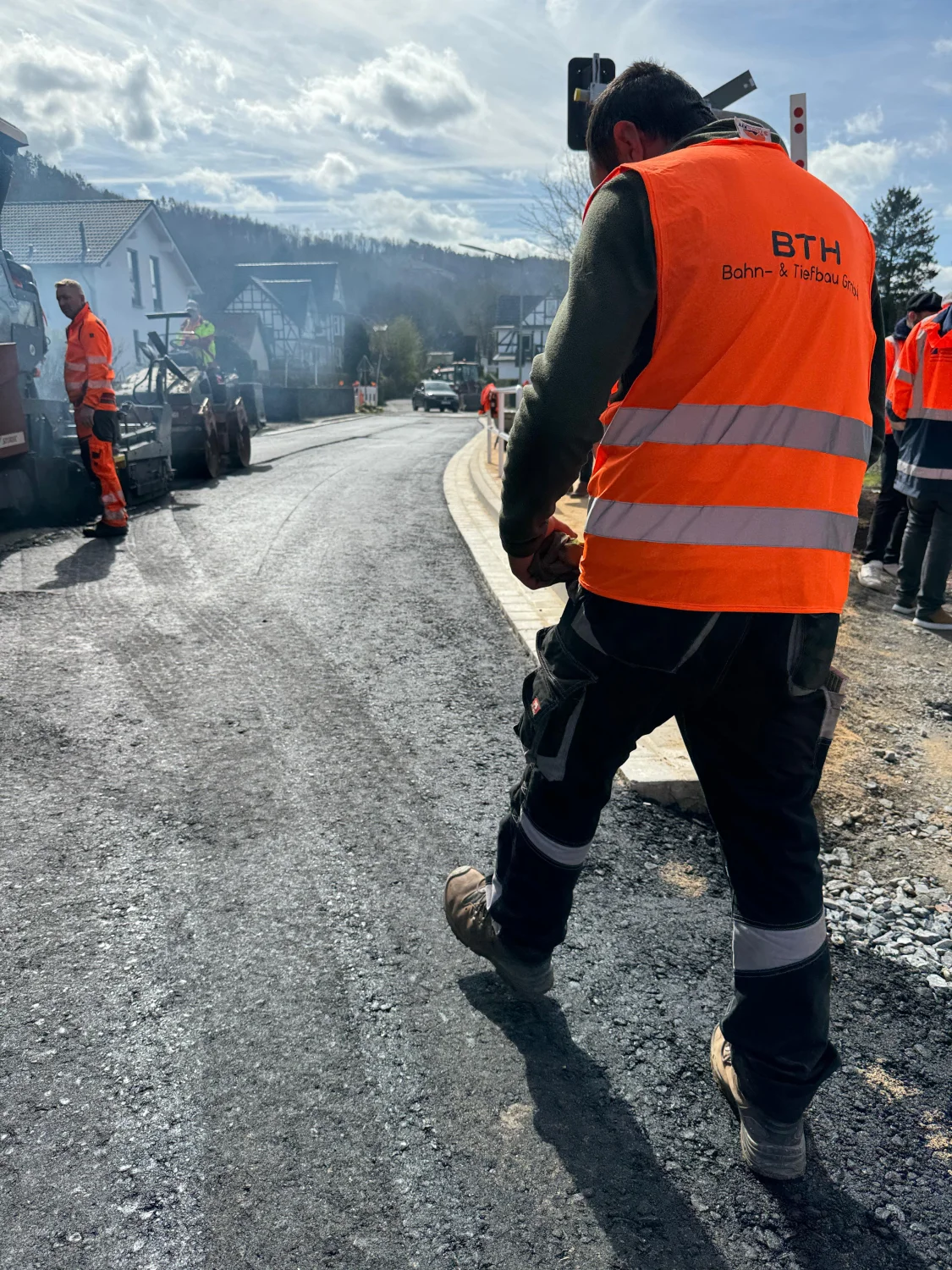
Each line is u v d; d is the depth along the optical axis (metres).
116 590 5.86
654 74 1.67
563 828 1.80
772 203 1.49
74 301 7.25
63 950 2.28
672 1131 1.81
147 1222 1.56
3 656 4.51
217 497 10.24
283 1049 1.97
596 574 1.58
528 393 1.49
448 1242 1.54
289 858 2.75
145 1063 1.92
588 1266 1.51
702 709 1.60
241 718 3.82
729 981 2.28
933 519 5.64
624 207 1.43
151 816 2.97
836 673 1.61
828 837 3.13
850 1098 1.93
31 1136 1.73
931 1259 1.56
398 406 61.72
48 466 7.91
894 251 62.31
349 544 7.66
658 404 1.48
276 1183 1.64
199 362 12.78
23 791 3.12
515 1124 1.80
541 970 2.00
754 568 1.48
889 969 2.42
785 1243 1.57
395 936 2.38
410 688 4.25
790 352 1.47
